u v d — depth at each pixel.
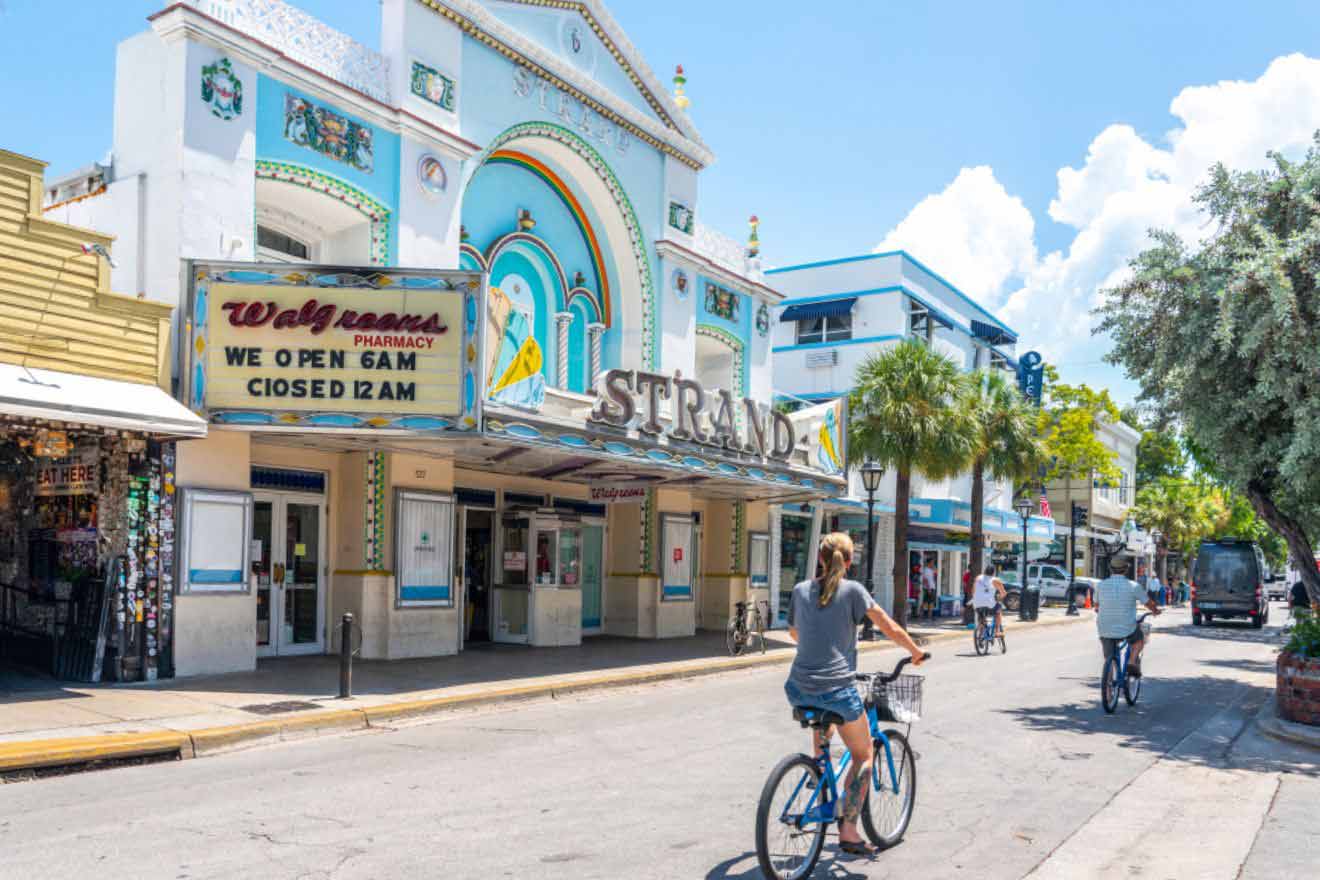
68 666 12.55
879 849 6.41
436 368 13.17
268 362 13.00
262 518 15.36
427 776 8.42
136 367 12.30
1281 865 6.31
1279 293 10.76
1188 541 63.16
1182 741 10.84
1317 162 11.84
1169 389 12.87
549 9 19.50
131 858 5.95
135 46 13.72
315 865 5.84
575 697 14.00
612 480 20.06
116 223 13.52
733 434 18.48
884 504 33.00
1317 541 13.66
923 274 39.69
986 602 21.89
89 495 12.80
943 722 11.70
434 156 16.80
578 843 6.38
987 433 30.58
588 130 20.50
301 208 15.54
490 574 20.03
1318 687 11.23
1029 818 7.34
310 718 10.65
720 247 24.55
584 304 21.88
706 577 25.52
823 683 5.75
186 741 9.41
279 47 14.51
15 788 7.91
